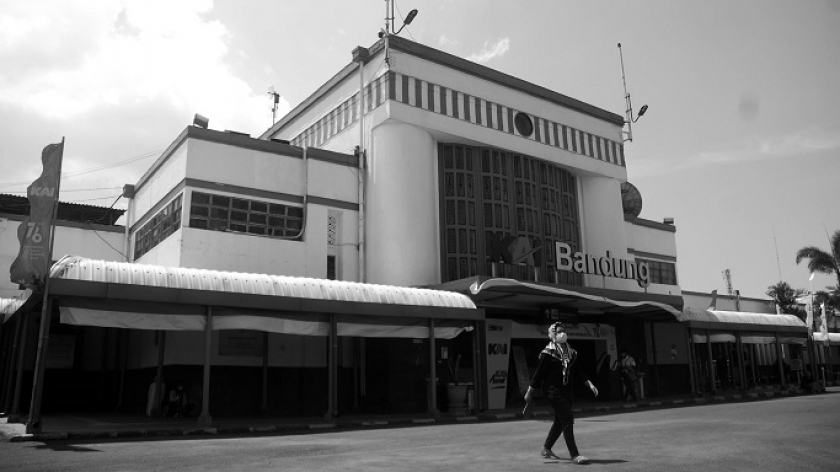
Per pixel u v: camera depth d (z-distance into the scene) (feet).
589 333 82.99
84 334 74.28
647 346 97.14
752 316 97.66
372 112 79.15
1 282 77.77
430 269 76.59
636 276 84.89
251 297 51.01
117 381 71.92
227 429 45.57
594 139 97.66
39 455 31.76
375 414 64.54
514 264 77.10
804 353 128.36
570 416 27.22
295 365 67.87
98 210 96.84
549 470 24.54
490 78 86.53
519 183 86.79
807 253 168.35
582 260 78.18
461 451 31.73
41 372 41.93
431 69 81.41
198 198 68.33
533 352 86.43
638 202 117.39
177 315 48.60
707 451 29.45
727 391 97.04
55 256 84.17
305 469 25.86
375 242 76.13
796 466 24.86
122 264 47.91
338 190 76.84
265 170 73.10
